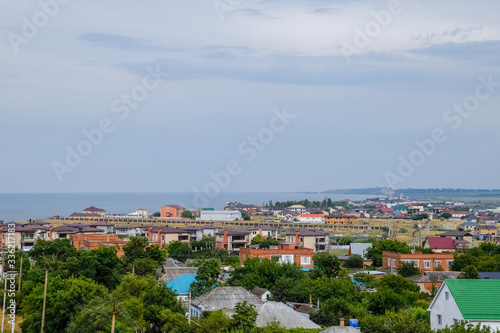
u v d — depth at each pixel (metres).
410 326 49.97
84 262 89.38
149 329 65.88
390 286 94.50
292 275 96.75
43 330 69.38
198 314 73.19
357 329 58.00
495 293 58.59
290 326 64.56
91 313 61.28
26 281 85.25
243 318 60.94
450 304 58.97
